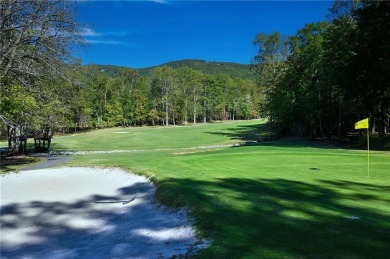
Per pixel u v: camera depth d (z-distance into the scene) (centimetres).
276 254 548
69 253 702
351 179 1166
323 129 4778
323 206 805
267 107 4997
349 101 3700
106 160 2116
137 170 1524
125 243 726
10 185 1462
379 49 2836
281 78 4616
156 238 732
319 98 4150
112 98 8631
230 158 1758
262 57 5084
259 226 686
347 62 3209
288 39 4969
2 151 3284
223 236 649
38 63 2309
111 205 1077
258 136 4984
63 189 1346
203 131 6150
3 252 739
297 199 877
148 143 4384
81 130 7694
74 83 2497
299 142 3669
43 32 2208
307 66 4278
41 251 732
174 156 2069
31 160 2477
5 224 932
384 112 3722
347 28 3412
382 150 2486
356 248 555
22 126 2622
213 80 10406
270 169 1395
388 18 2762
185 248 638
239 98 11694
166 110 9388
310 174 1267
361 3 3438
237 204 850
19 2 2117
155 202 1032
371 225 664
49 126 3045
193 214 820
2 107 1983
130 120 9100
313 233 631
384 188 1012
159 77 9331
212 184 1105
